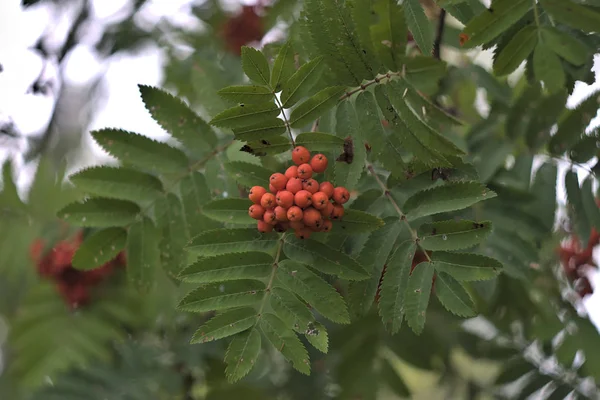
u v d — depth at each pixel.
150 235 1.00
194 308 0.90
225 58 1.26
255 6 1.32
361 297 0.93
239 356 0.89
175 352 1.27
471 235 0.91
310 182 0.90
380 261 0.93
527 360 1.22
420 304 0.91
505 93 1.12
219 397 1.28
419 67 0.88
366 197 0.96
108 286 1.21
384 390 1.23
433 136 0.89
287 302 0.90
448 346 1.23
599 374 1.15
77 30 1.23
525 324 1.21
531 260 1.04
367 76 0.91
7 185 1.21
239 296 0.90
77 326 1.20
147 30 1.38
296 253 0.92
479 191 0.92
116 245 0.99
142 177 1.00
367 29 0.89
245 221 0.93
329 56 0.91
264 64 0.88
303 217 0.90
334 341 1.21
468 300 0.90
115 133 0.99
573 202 1.04
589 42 0.95
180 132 1.00
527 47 0.90
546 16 0.89
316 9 0.90
